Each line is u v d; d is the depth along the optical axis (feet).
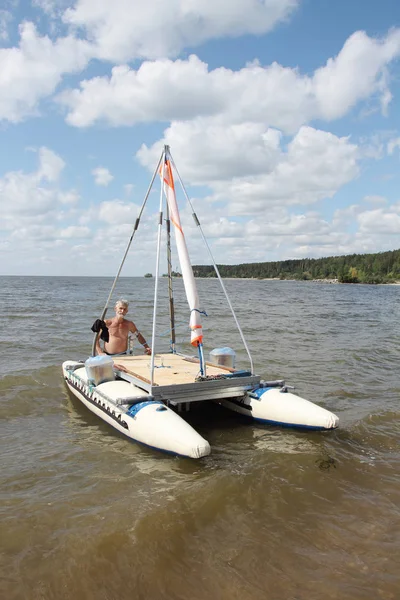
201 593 9.61
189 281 20.59
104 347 26.91
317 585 9.84
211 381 19.70
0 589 9.64
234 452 17.12
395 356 37.70
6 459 16.42
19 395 24.80
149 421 17.15
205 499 13.33
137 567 10.37
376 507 13.10
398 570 10.36
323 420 18.30
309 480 14.73
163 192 20.53
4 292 144.77
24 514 12.47
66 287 204.95
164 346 41.63
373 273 451.53
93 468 15.66
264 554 10.89
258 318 68.13
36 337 45.14
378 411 22.07
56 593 9.57
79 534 11.50
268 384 21.21
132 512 12.55
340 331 53.57
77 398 24.22
